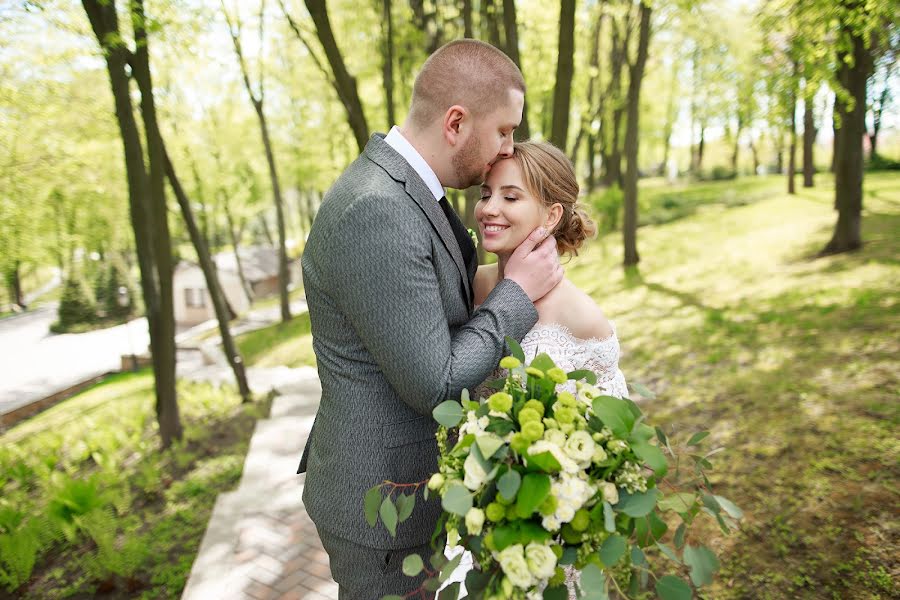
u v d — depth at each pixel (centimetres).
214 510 410
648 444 125
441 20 945
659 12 1041
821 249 994
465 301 163
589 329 186
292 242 3881
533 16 1119
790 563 284
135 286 2941
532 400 133
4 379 1980
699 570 125
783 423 408
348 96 505
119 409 1048
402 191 146
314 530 370
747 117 1113
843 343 535
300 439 557
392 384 144
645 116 2556
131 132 658
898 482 313
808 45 652
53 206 1752
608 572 140
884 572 262
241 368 902
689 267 1129
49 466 637
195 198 2325
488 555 131
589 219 195
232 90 1898
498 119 155
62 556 496
